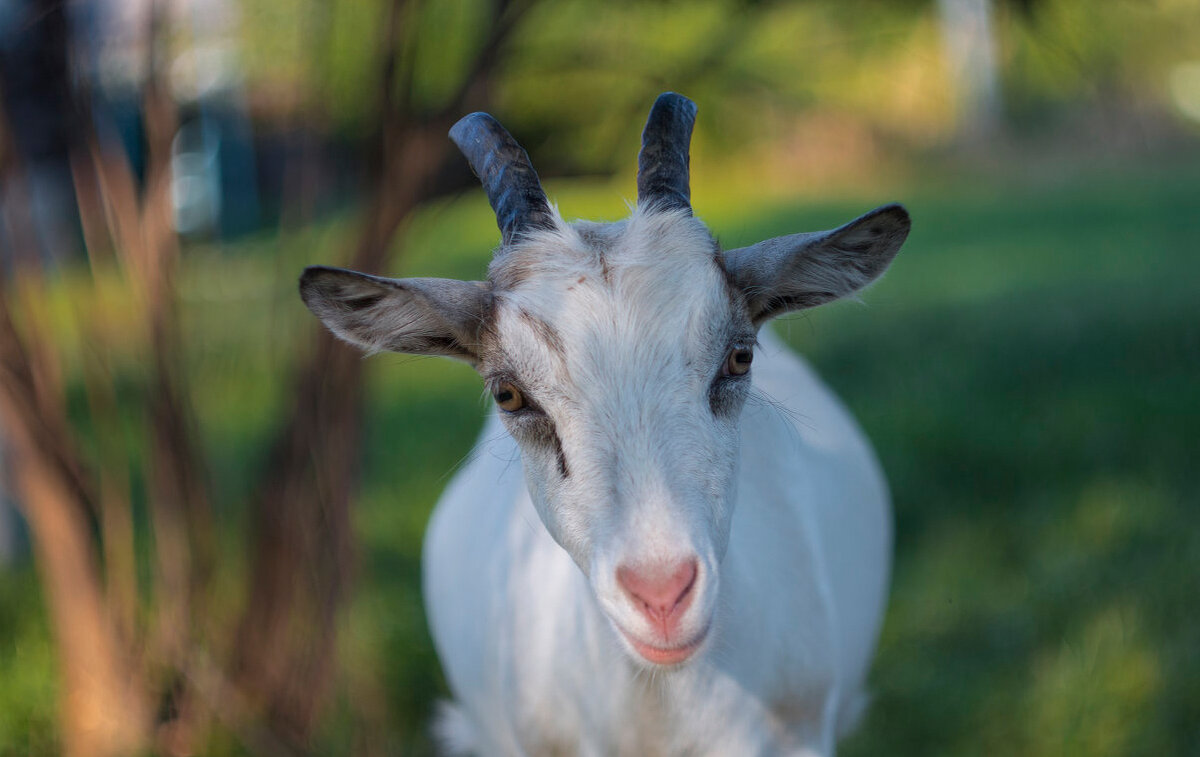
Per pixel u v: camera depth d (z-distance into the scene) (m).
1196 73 19.27
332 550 4.11
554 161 6.30
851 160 18.22
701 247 2.39
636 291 2.29
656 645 2.15
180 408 4.11
